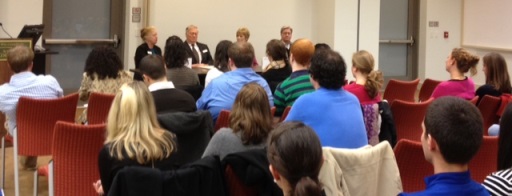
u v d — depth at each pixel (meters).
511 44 9.48
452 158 1.54
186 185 2.25
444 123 1.54
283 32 8.26
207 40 8.80
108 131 2.44
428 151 1.60
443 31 10.66
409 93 5.60
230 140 2.59
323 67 2.81
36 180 3.71
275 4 9.22
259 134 2.58
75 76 8.39
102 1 8.41
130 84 2.50
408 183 2.77
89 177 3.16
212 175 2.32
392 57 10.75
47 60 8.13
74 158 3.12
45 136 3.99
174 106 3.39
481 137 1.56
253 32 9.11
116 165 2.33
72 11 8.23
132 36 8.36
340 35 9.18
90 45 8.43
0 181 4.55
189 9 8.64
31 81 4.27
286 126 1.60
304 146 1.53
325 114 2.76
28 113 3.91
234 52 4.07
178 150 2.56
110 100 4.13
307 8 9.45
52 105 3.93
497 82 4.50
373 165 2.34
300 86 3.83
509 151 2.08
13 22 7.50
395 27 10.67
